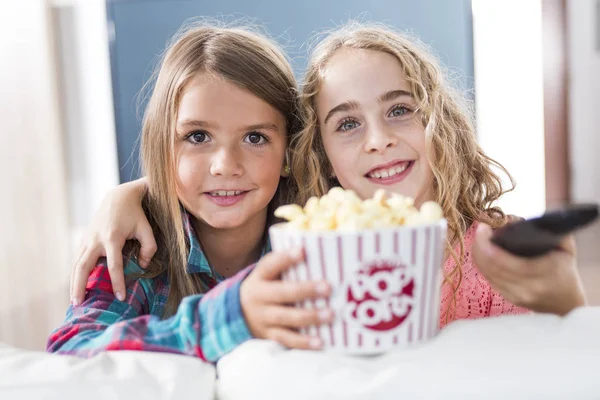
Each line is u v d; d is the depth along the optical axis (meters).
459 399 0.35
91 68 2.21
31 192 2.14
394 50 0.84
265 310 0.42
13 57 2.10
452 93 1.04
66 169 2.25
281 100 0.83
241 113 0.76
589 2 2.50
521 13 1.91
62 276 2.20
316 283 0.41
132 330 0.48
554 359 0.37
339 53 0.86
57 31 2.20
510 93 1.94
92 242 0.74
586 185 2.58
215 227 0.80
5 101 2.10
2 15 2.09
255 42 0.86
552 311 0.46
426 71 0.89
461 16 1.31
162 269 0.78
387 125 0.82
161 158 0.81
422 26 1.32
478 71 1.94
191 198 0.77
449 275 0.82
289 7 1.36
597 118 2.54
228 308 0.44
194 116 0.75
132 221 0.77
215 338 0.45
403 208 0.45
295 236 0.41
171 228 0.81
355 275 0.40
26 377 0.40
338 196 0.45
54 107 2.17
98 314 0.65
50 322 2.18
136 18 1.38
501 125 1.96
